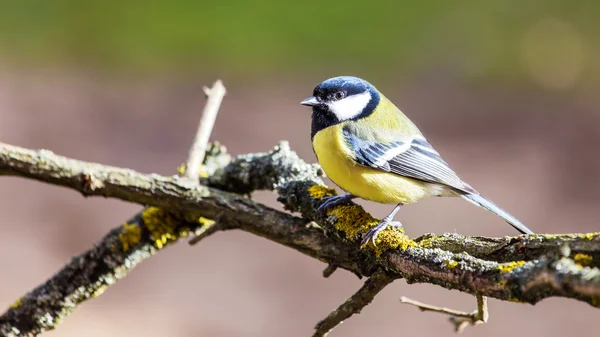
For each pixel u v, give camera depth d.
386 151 6.42
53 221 12.49
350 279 11.88
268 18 22.86
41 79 19.05
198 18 22.52
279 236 5.61
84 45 20.95
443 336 10.25
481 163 16.00
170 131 16.92
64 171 6.05
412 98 19.25
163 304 10.79
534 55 20.86
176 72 19.88
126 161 15.19
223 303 10.88
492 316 10.78
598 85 19.91
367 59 20.91
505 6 23.66
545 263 3.52
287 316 10.64
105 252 6.14
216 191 5.93
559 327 10.41
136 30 21.86
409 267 4.52
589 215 13.59
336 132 6.45
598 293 3.24
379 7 23.50
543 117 18.34
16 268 10.96
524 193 14.57
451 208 13.80
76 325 10.00
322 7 22.80
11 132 15.87
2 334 5.95
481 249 4.53
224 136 16.70
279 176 6.25
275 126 17.44
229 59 20.98
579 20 22.89
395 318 10.71
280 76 20.08
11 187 13.67
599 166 15.80
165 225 6.23
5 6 22.34
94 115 17.30
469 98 19.31
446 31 22.27
